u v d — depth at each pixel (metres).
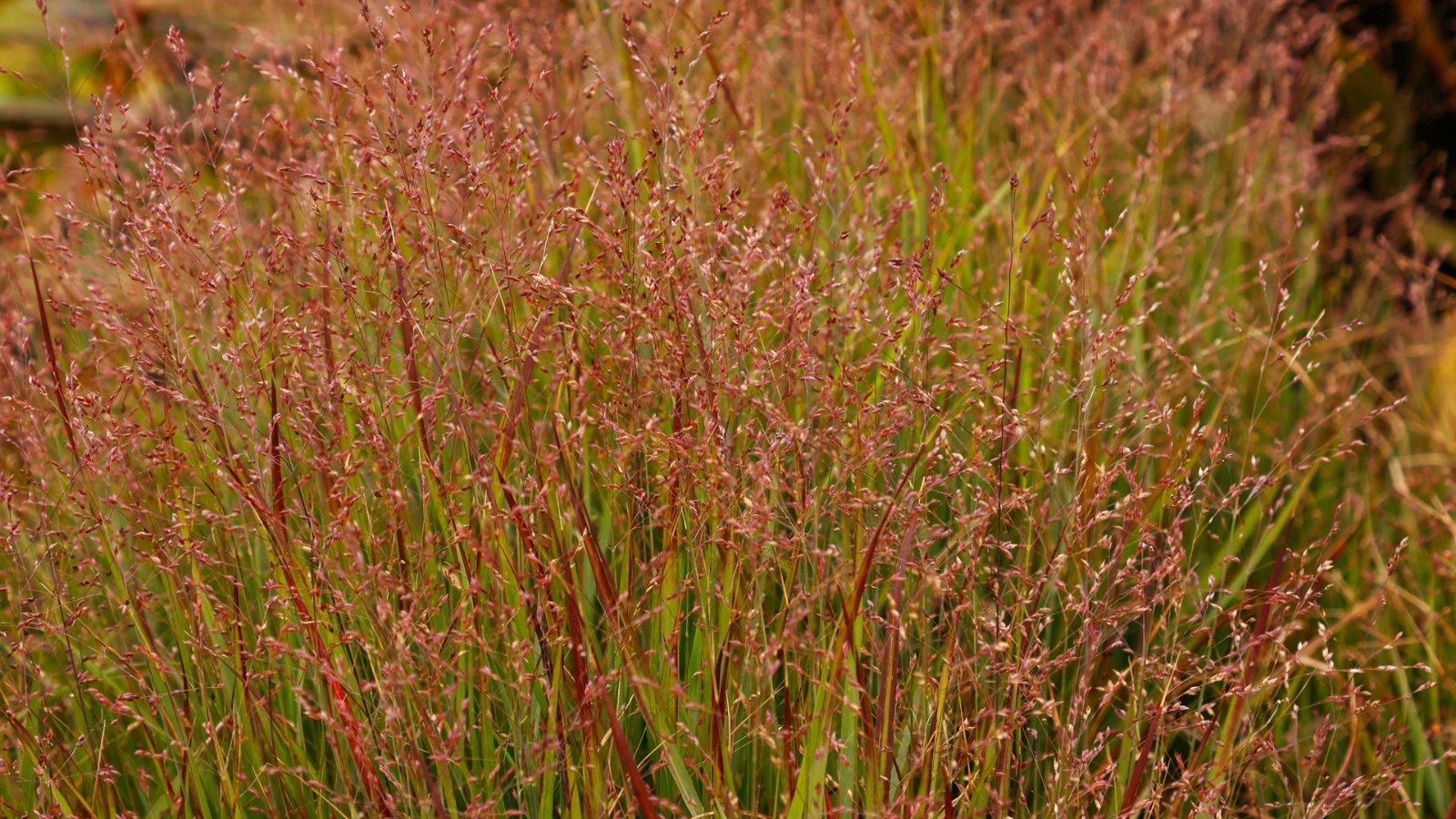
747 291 1.32
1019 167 1.56
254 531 1.33
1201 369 1.54
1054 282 1.50
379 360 1.33
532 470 1.33
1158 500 1.40
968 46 1.62
